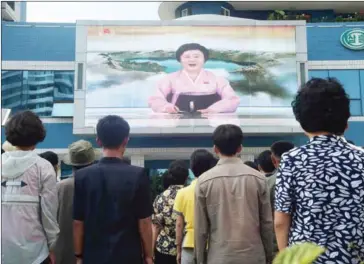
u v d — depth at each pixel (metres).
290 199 2.34
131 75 17.28
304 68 17.56
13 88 17.78
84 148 3.99
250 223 3.48
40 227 3.29
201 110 17.06
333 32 18.55
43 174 3.32
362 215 2.22
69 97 17.94
